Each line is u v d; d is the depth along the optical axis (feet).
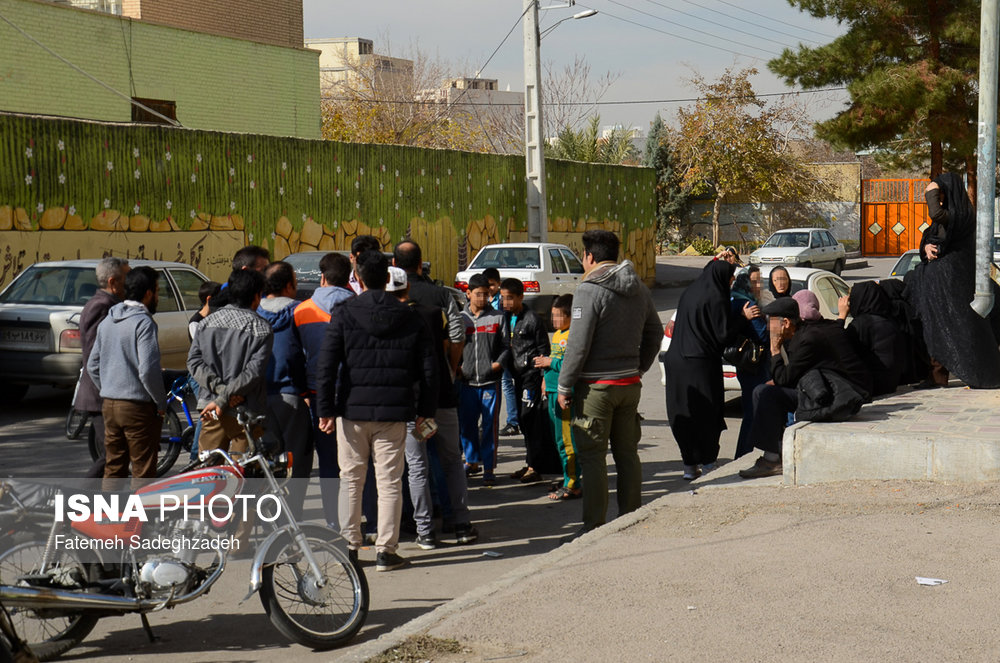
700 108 174.40
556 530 24.30
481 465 31.12
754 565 18.07
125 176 57.11
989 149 28.09
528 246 70.13
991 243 28.81
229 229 64.75
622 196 118.11
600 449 22.88
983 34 27.43
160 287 42.34
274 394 22.97
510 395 36.24
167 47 81.76
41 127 52.08
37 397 44.78
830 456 23.18
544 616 15.81
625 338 22.81
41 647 16.33
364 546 22.77
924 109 95.96
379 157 78.64
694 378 27.32
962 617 15.33
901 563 17.84
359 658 14.40
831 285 44.93
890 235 168.86
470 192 91.25
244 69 89.45
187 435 30.40
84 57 74.64
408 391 20.54
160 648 16.88
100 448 25.22
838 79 104.78
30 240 51.60
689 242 181.98
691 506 22.38
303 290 49.52
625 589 17.02
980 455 21.91
